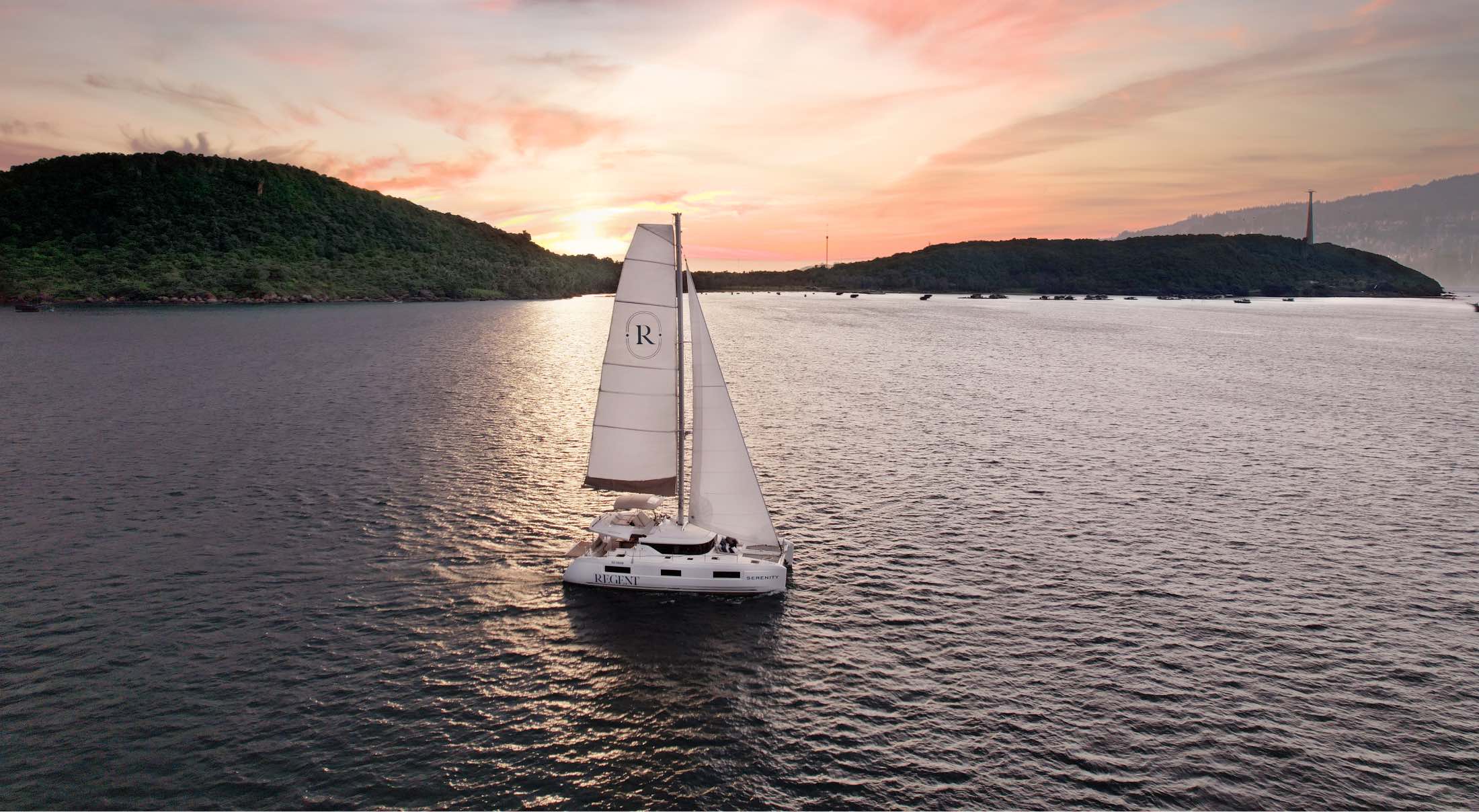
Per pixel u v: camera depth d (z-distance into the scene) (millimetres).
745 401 80750
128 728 23219
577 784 21500
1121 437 64750
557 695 25516
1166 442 62812
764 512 34719
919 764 22438
